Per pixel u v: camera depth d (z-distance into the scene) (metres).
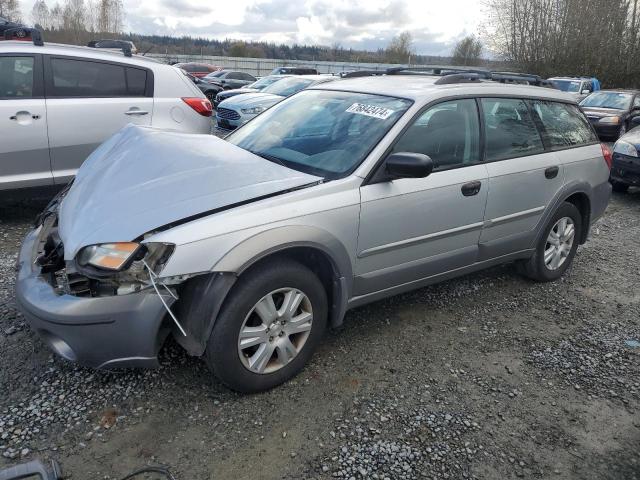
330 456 2.55
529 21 33.47
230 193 2.76
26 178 5.22
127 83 5.73
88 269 2.47
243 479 2.38
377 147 3.23
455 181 3.57
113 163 3.13
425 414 2.89
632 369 3.47
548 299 4.43
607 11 31.11
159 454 2.48
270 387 2.96
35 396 2.79
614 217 7.26
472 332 3.80
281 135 3.69
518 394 3.13
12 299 3.73
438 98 3.56
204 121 6.30
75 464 2.39
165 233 2.52
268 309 2.82
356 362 3.31
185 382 2.99
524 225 4.22
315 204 2.91
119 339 2.55
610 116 14.63
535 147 4.25
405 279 3.53
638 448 2.76
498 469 2.56
